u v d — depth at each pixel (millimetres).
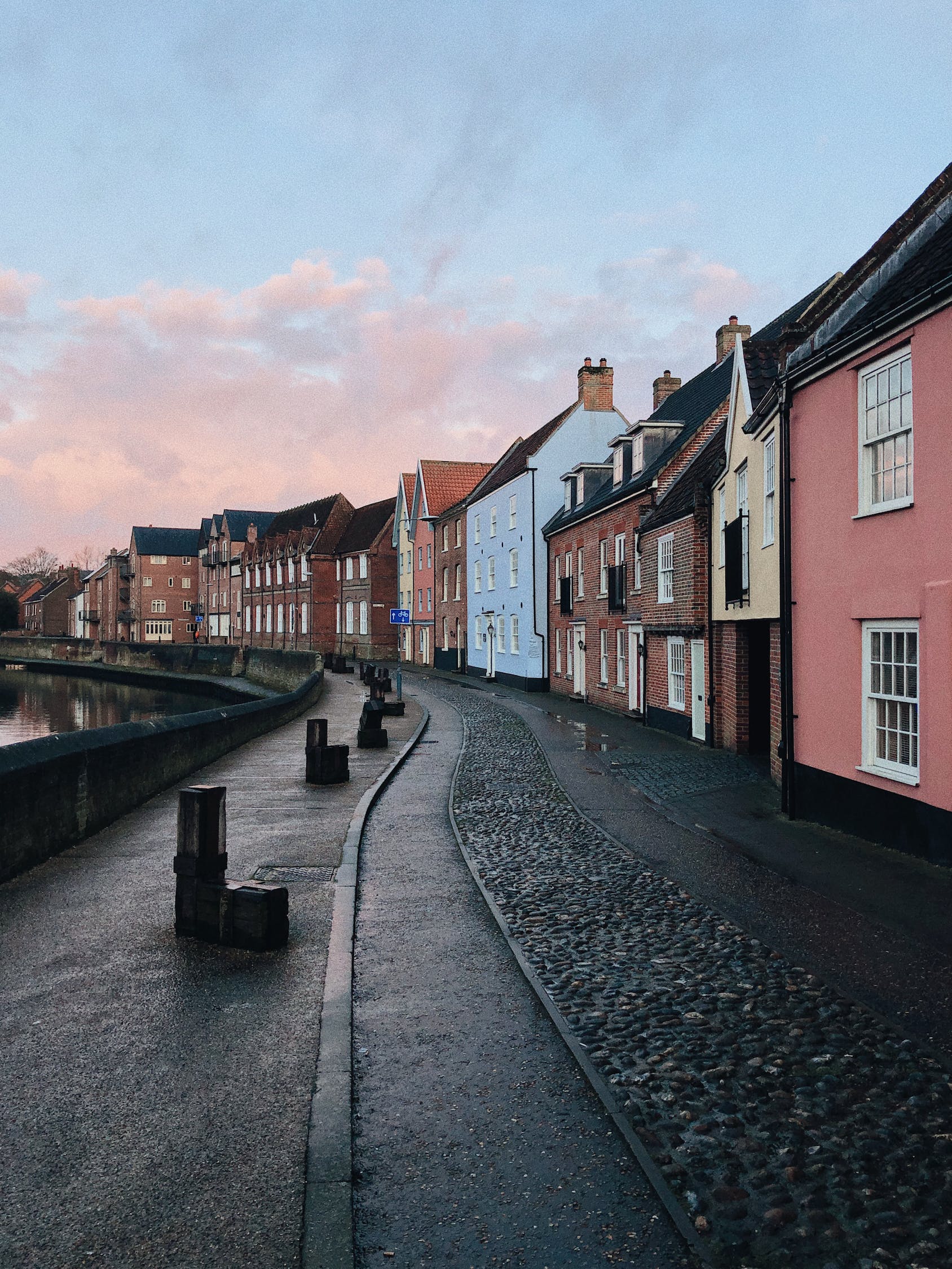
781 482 11758
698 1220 3418
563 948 6664
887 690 9602
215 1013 5242
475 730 22297
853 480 10055
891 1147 3930
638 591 23578
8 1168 3664
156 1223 3318
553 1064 4754
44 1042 4844
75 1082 4395
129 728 12117
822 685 10852
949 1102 4312
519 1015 5414
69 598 125688
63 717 49594
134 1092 4301
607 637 27062
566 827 11070
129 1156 3760
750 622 16438
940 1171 3732
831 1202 3533
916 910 7316
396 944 6742
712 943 6707
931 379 8516
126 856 9133
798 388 11328
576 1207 3498
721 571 17438
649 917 7398
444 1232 3342
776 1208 3496
